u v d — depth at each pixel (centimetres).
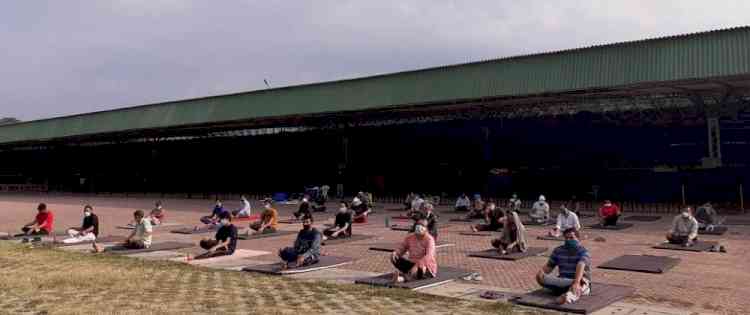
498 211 2078
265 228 2102
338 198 4769
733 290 1023
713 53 2689
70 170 7419
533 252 1477
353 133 4875
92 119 5878
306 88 4216
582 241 1761
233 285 1075
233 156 5912
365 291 1009
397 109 3884
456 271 1188
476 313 838
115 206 4044
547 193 4031
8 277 1142
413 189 4666
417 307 878
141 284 1073
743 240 1745
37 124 6525
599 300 902
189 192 5634
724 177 3403
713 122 3353
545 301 899
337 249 1630
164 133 5728
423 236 1121
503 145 4197
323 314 830
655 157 3638
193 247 1752
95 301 919
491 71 3388
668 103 3419
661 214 2892
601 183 3819
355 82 3975
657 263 1293
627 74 2905
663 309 877
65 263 1373
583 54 3081
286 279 1154
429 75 3644
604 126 3794
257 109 4441
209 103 4819
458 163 4419
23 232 2142
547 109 3866
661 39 2853
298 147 5388
